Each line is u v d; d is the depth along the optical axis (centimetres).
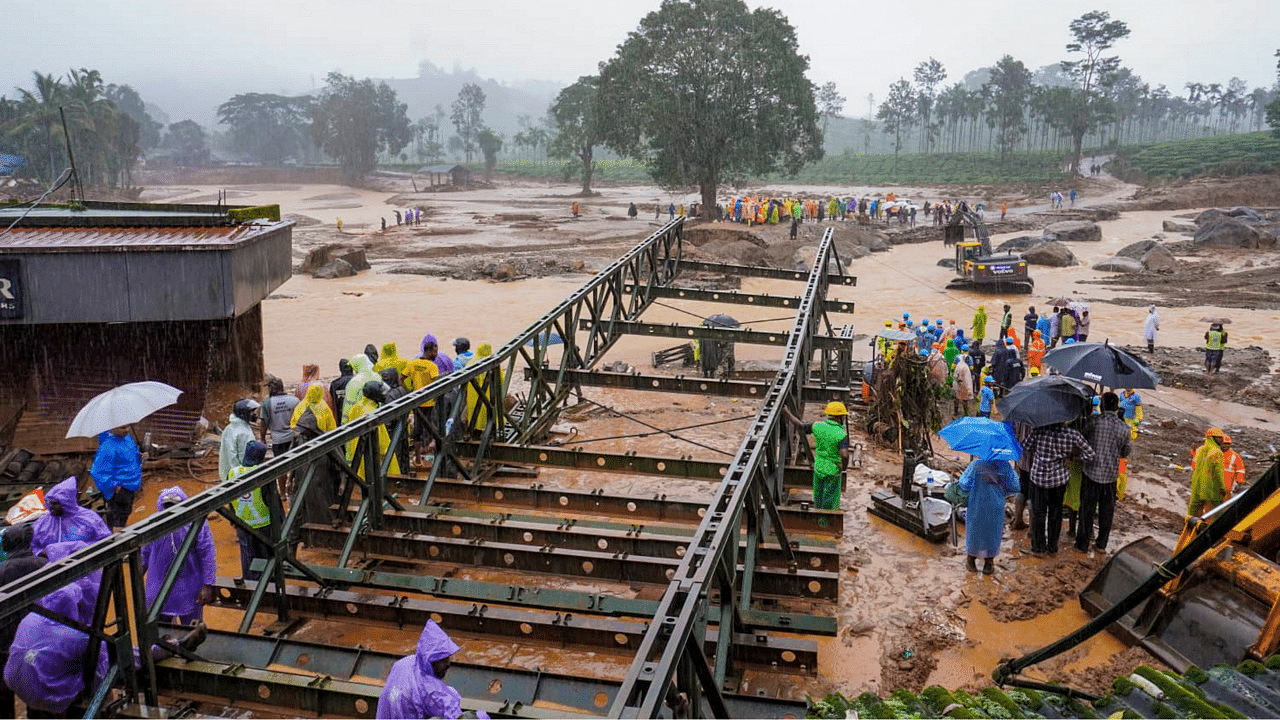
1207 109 19112
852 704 558
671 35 6031
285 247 1619
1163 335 2605
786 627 661
